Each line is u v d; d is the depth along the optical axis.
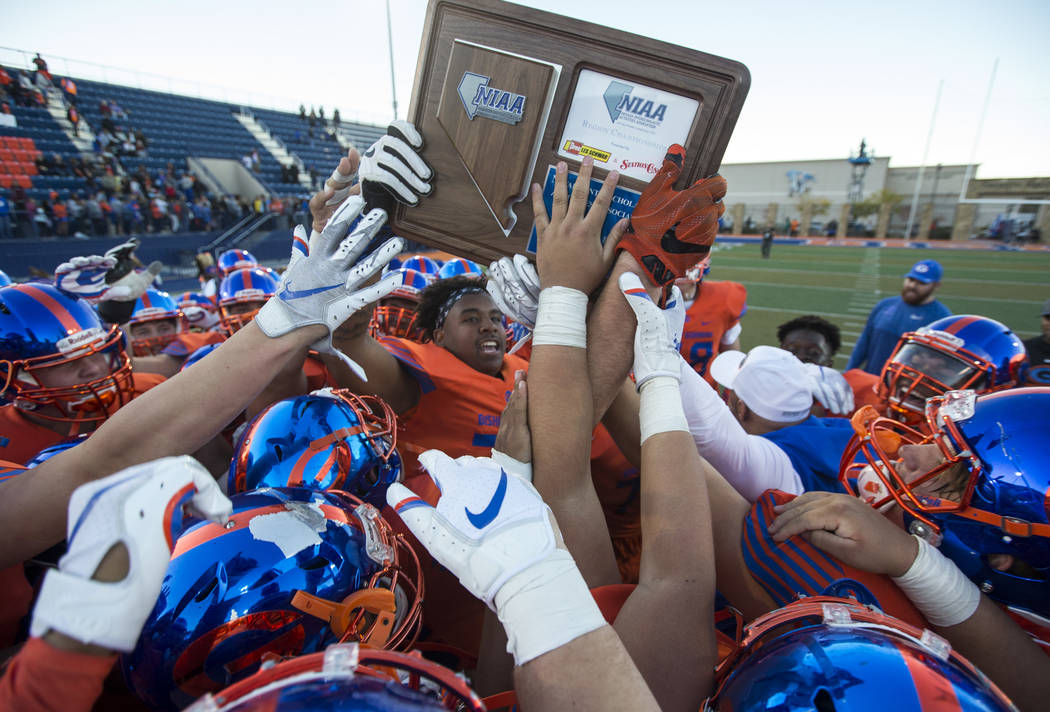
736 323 3.97
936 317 4.17
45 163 15.12
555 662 0.63
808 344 3.16
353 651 0.57
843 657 0.68
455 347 2.16
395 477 1.38
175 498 0.58
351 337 1.70
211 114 23.12
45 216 12.86
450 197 1.17
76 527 0.54
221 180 20.62
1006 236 25.50
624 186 1.12
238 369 0.97
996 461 0.94
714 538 1.18
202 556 0.81
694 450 1.02
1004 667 0.93
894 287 13.45
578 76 1.09
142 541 0.54
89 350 1.61
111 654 0.54
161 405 0.91
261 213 17.09
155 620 0.78
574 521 1.02
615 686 0.62
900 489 1.09
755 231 32.53
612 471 1.83
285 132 25.50
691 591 0.90
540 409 1.04
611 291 1.11
